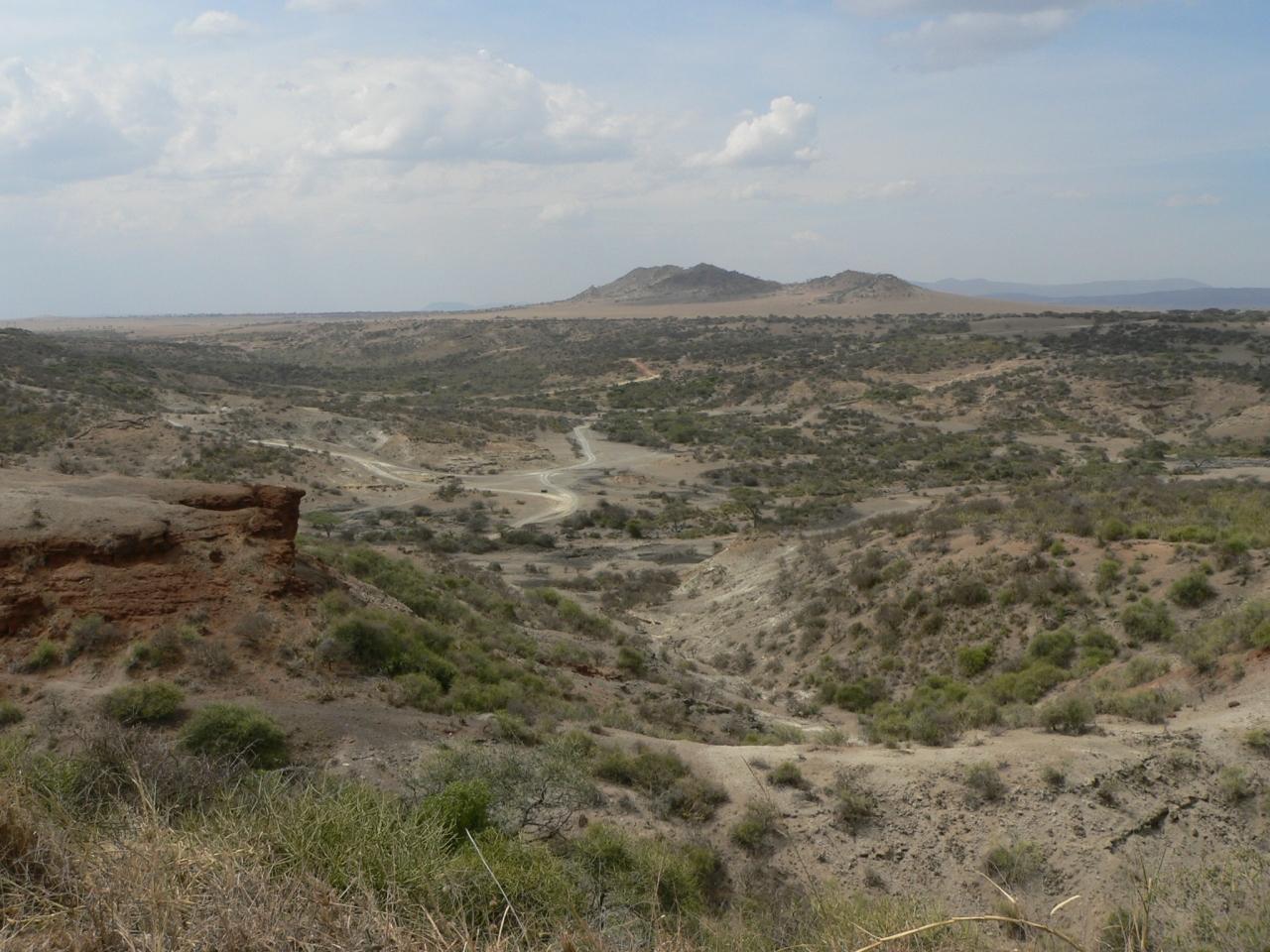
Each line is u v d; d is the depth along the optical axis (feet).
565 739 46.37
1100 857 34.35
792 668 89.97
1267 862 31.68
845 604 95.40
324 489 246.27
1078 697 50.57
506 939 14.76
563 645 77.56
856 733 64.59
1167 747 40.88
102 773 21.15
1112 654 65.77
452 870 17.16
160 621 49.24
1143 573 74.54
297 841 16.29
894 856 36.55
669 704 64.69
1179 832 35.55
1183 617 65.41
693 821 38.70
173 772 24.82
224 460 246.06
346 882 14.96
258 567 55.11
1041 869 34.40
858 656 84.84
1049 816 37.09
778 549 138.41
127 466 227.40
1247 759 39.19
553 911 19.15
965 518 107.76
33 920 12.16
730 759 45.11
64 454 225.35
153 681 44.39
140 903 12.30
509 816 34.09
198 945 11.75
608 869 30.66
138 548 52.70
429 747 42.55
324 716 44.57
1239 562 69.05
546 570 170.19
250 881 13.17
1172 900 28.14
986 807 38.45
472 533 209.56
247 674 47.52
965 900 33.78
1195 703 47.75
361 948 12.28
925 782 40.73
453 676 54.70
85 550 51.16
